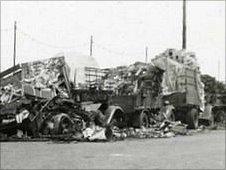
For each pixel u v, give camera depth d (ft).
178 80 100.32
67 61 86.53
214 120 129.18
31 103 70.64
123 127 82.07
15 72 77.92
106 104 82.07
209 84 131.03
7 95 74.43
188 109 102.17
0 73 78.64
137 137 75.20
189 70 103.76
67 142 64.03
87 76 88.99
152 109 90.68
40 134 70.03
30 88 73.97
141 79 90.02
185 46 137.39
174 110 101.24
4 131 71.72
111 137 70.28
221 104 131.44
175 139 72.18
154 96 91.81
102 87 87.61
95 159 41.34
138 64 93.45
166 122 88.28
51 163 37.96
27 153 47.44
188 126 102.12
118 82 90.63
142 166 36.04
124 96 83.10
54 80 79.92
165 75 97.35
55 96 73.56
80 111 76.13
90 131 67.77
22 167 35.12
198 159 41.63
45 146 56.80
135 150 51.19
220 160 40.81
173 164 37.58
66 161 39.58
